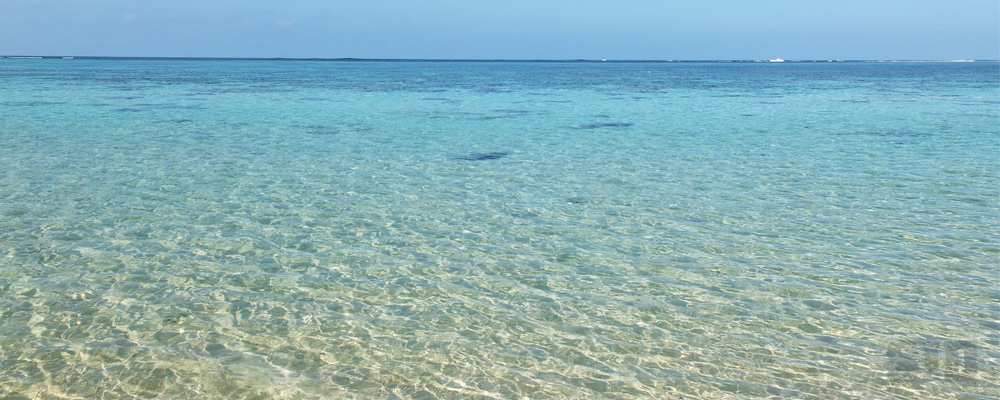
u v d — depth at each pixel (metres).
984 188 13.42
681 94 44.75
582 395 5.73
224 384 5.84
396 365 6.21
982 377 5.94
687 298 7.80
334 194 12.95
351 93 43.84
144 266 8.74
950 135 21.58
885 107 32.78
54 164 15.72
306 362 6.25
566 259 9.20
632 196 12.87
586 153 18.14
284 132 22.33
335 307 7.52
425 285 8.22
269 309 7.42
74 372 5.99
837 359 6.31
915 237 10.12
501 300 7.76
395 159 17.03
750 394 5.73
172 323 7.02
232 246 9.63
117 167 15.45
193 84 53.22
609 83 63.53
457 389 5.81
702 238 10.14
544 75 89.81
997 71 113.94
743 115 28.91
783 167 15.86
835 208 11.90
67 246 9.51
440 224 10.91
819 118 27.42
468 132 22.75
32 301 7.52
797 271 8.68
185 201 12.23
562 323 7.14
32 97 36.31
